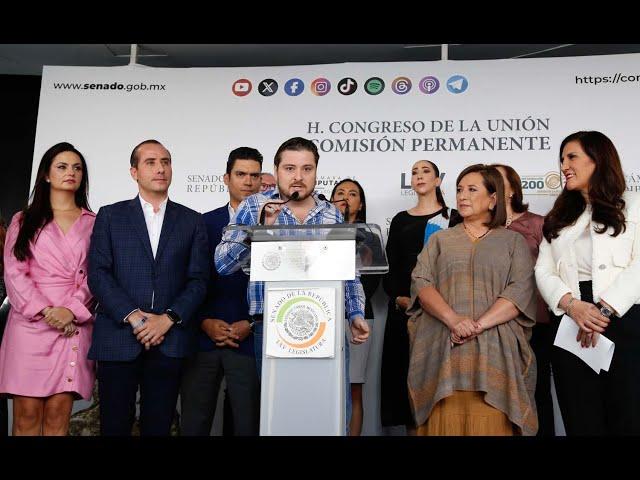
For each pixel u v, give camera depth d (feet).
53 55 16.21
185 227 11.53
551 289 10.26
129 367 10.57
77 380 11.53
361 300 9.65
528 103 14.20
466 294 10.34
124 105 14.90
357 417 13.19
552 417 11.92
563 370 10.09
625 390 9.64
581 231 10.40
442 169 14.15
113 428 10.50
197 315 11.60
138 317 10.52
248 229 7.95
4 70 16.84
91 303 11.91
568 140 10.81
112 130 14.80
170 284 11.10
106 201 14.56
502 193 11.03
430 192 14.07
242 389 12.13
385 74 14.65
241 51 16.07
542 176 13.93
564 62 14.23
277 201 9.46
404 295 13.41
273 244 7.95
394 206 14.16
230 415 13.28
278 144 14.65
